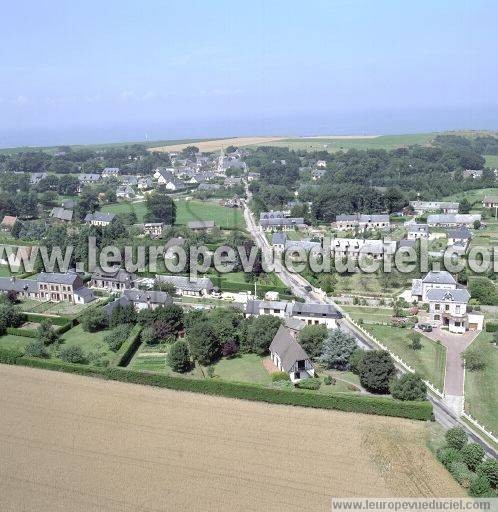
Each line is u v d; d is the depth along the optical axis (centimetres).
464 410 11156
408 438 9925
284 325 14812
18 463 9125
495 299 16862
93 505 8075
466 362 13112
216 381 11606
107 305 16425
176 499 8181
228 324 14000
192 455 9288
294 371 12362
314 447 9556
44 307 17862
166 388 11888
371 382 11744
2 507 8062
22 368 12900
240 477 8694
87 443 9675
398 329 15488
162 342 14712
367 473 8831
